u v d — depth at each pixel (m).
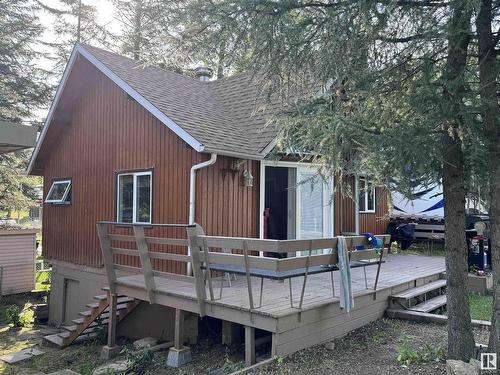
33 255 13.79
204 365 6.32
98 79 10.53
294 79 5.11
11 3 18.41
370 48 4.71
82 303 10.71
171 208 8.33
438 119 3.85
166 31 5.04
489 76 4.18
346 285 5.75
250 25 4.68
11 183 17.11
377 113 4.64
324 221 9.63
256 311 5.44
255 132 8.78
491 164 4.08
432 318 6.72
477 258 10.00
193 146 7.45
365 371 4.85
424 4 4.24
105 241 7.72
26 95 18.41
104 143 10.23
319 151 4.66
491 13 4.24
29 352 8.23
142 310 8.46
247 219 8.59
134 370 6.30
